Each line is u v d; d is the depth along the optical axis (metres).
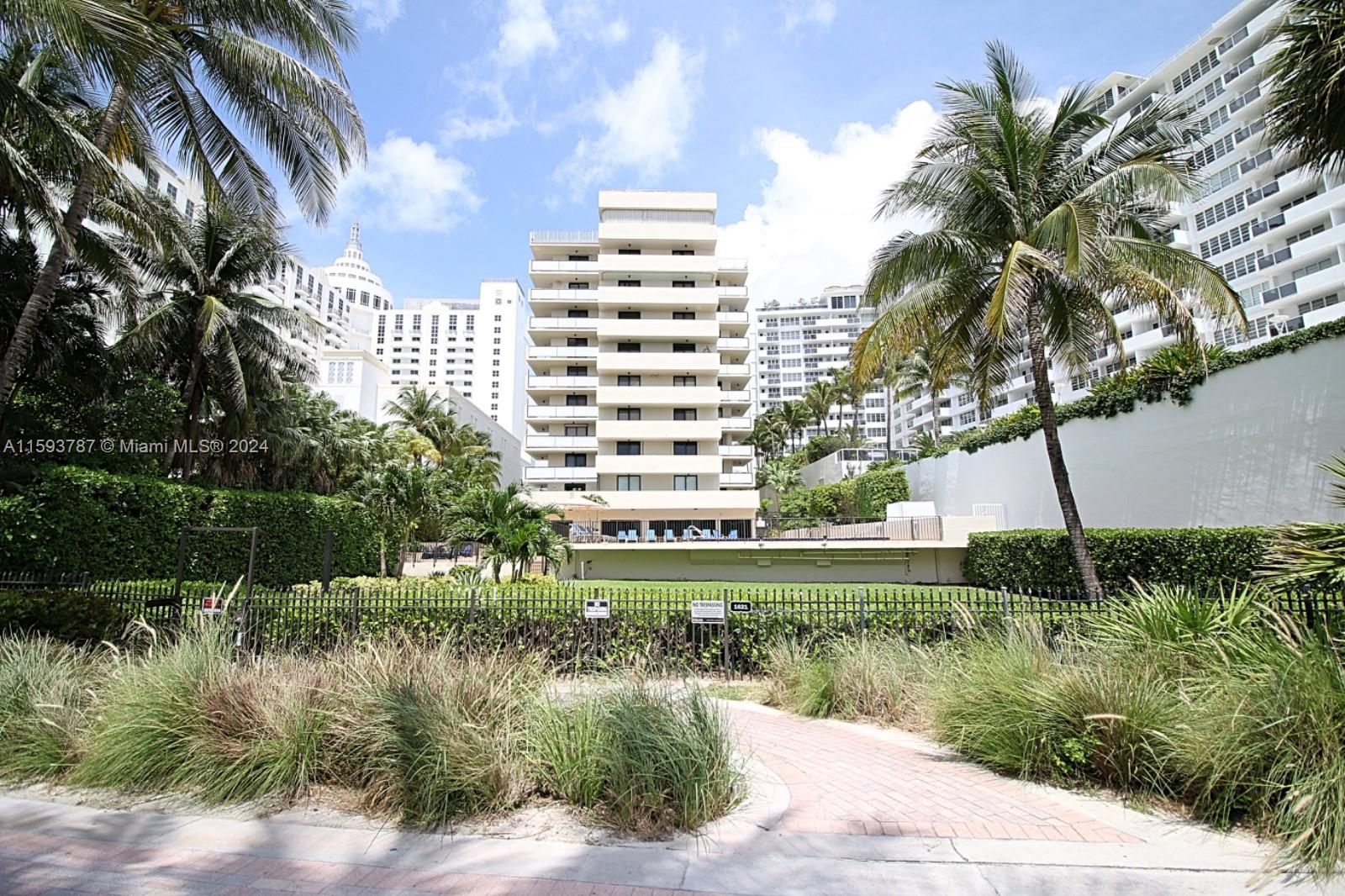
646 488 46.06
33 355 16.98
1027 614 7.38
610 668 7.11
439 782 4.23
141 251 20.58
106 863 3.64
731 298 51.28
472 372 153.00
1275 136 7.98
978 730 5.61
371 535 32.38
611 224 49.97
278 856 3.74
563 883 3.42
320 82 12.95
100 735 4.97
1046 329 15.71
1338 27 6.71
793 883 3.42
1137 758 4.77
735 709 7.67
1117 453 18.80
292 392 29.83
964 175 13.71
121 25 8.73
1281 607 5.76
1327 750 3.85
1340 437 12.52
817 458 69.75
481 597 9.53
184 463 23.70
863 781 5.11
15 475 16.11
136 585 10.83
